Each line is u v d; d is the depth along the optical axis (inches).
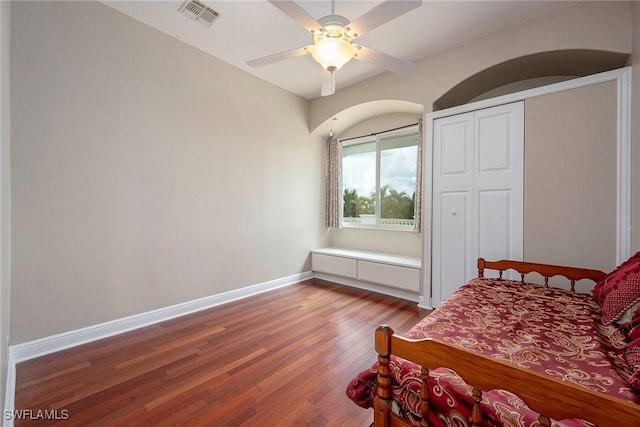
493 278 92.6
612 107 79.6
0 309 44.6
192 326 97.9
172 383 66.2
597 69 96.5
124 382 66.4
